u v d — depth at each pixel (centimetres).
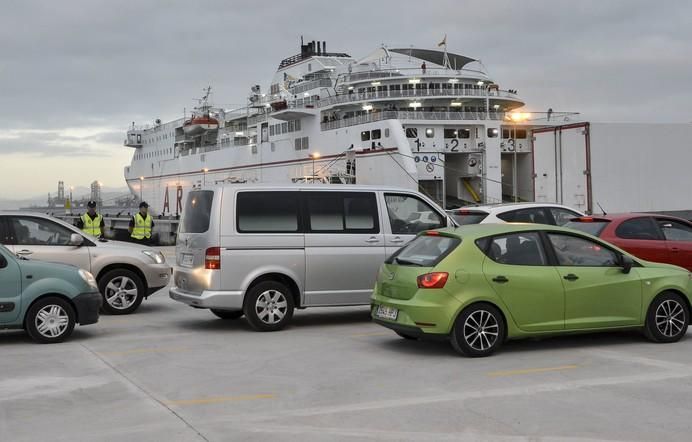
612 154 2136
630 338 853
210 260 924
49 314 857
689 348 789
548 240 790
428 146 3206
